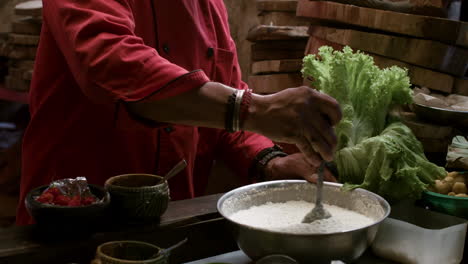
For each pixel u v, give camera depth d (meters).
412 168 1.44
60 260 1.17
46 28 1.61
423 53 1.81
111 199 1.28
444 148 1.77
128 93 1.20
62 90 1.63
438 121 1.76
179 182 1.82
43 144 1.69
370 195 1.37
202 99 1.19
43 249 1.15
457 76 1.86
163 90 1.18
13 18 4.75
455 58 1.81
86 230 1.20
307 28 2.49
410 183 1.44
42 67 1.64
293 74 2.38
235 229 1.21
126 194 1.26
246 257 1.36
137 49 1.23
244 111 1.18
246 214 1.38
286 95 1.19
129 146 1.70
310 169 1.59
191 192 1.86
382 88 1.55
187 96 1.19
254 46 2.53
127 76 1.21
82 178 1.24
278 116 1.18
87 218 1.18
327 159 1.22
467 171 1.58
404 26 1.83
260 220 1.34
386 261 1.36
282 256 1.14
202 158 1.97
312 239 1.13
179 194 1.83
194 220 1.35
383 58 1.97
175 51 1.69
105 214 1.23
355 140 1.54
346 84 1.54
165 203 1.31
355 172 1.50
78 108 1.64
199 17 1.77
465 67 1.85
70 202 1.19
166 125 1.26
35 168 1.71
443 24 1.75
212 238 1.38
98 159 1.69
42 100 1.66
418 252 1.29
